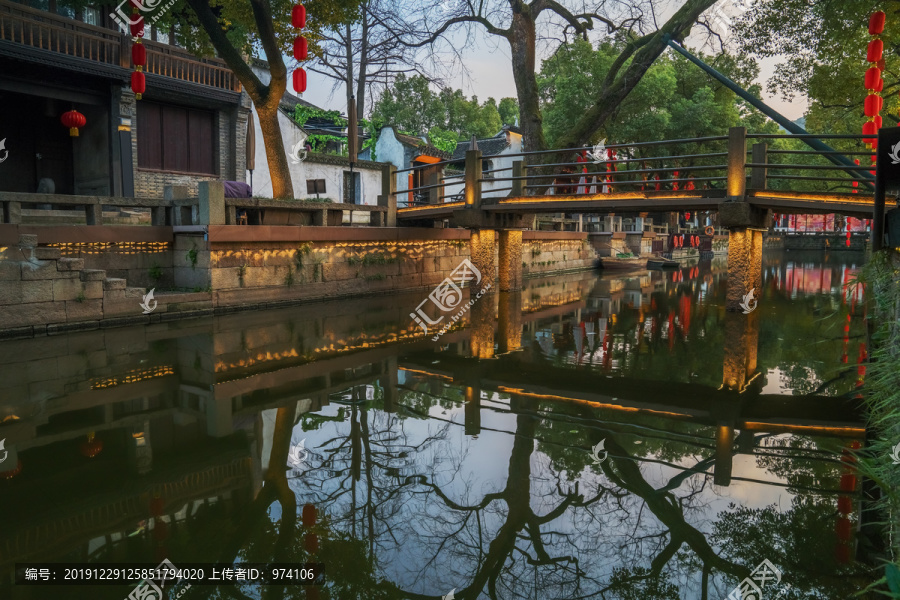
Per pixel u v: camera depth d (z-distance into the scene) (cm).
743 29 1160
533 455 383
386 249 1259
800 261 2639
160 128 1438
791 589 235
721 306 1141
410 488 337
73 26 1266
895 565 203
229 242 947
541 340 785
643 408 486
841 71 1313
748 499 318
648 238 2698
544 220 2039
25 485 333
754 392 527
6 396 498
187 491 329
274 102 1123
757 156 1002
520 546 276
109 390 520
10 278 718
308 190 1306
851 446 396
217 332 785
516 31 1742
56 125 1387
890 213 385
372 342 757
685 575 247
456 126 3653
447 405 495
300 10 826
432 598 234
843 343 756
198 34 1185
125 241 897
